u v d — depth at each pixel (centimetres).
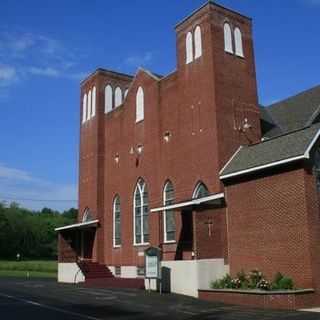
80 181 4519
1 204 12912
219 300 2355
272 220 2450
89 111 4509
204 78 3117
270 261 2436
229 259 2686
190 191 3119
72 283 3725
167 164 3412
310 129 2458
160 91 3584
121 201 3947
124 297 2519
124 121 4038
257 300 2150
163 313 1922
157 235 3409
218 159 2905
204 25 3172
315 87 3556
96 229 4147
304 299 2109
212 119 2997
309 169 2327
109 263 4003
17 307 2127
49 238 13125
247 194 2627
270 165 2438
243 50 3231
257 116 3170
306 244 2255
